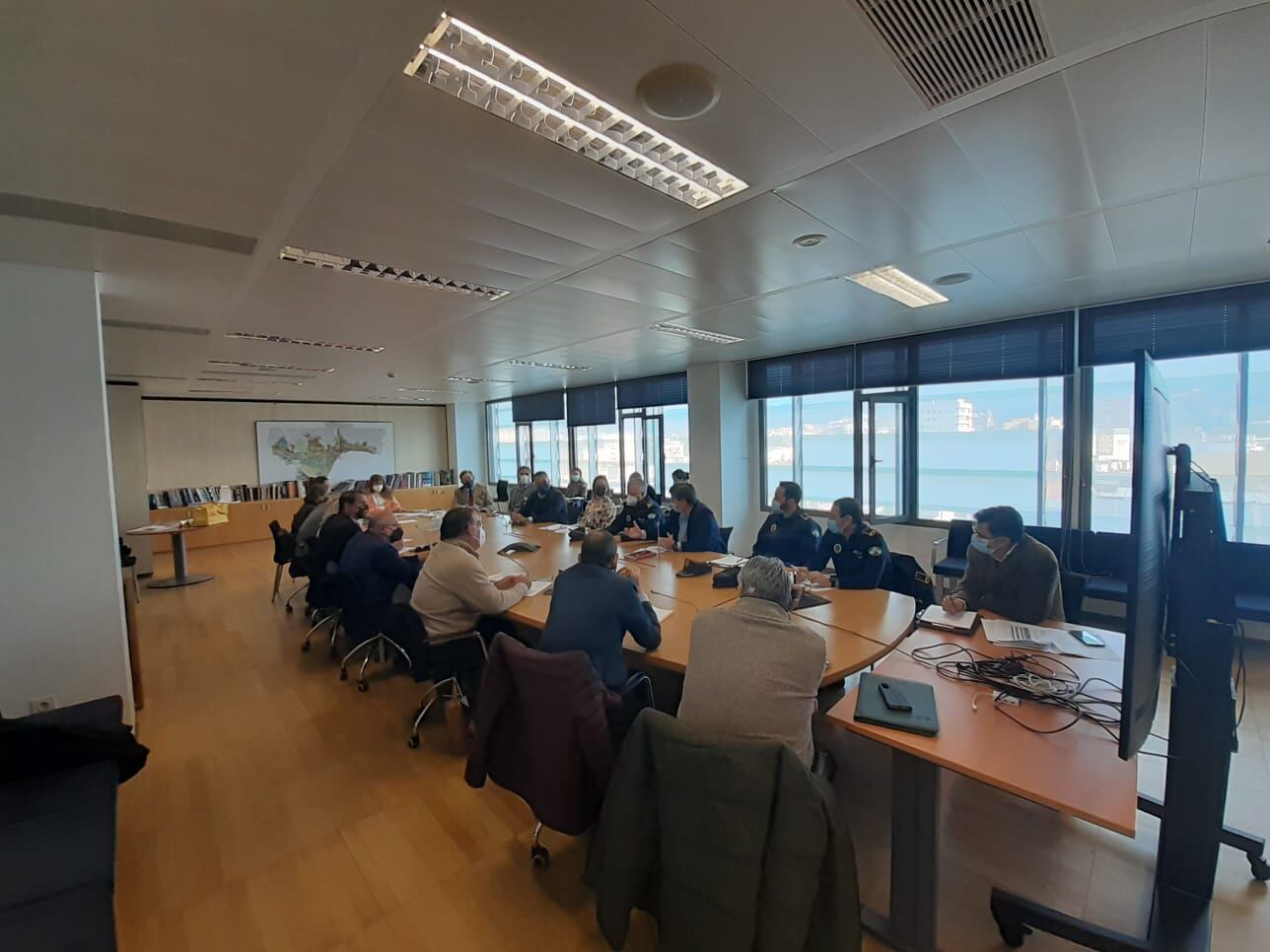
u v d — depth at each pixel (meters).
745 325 4.73
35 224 2.14
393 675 3.68
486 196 2.10
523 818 2.22
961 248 2.81
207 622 4.87
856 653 2.01
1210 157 1.89
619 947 1.45
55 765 1.91
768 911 1.23
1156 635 1.31
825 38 1.31
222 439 9.23
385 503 6.61
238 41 1.25
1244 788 2.28
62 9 1.11
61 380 2.63
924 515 5.53
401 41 1.29
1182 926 1.51
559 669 1.63
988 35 1.31
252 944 1.65
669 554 3.90
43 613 2.60
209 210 2.12
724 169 1.94
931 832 1.51
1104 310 4.17
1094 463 4.36
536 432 10.70
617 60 1.39
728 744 1.27
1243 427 3.78
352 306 3.67
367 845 2.07
